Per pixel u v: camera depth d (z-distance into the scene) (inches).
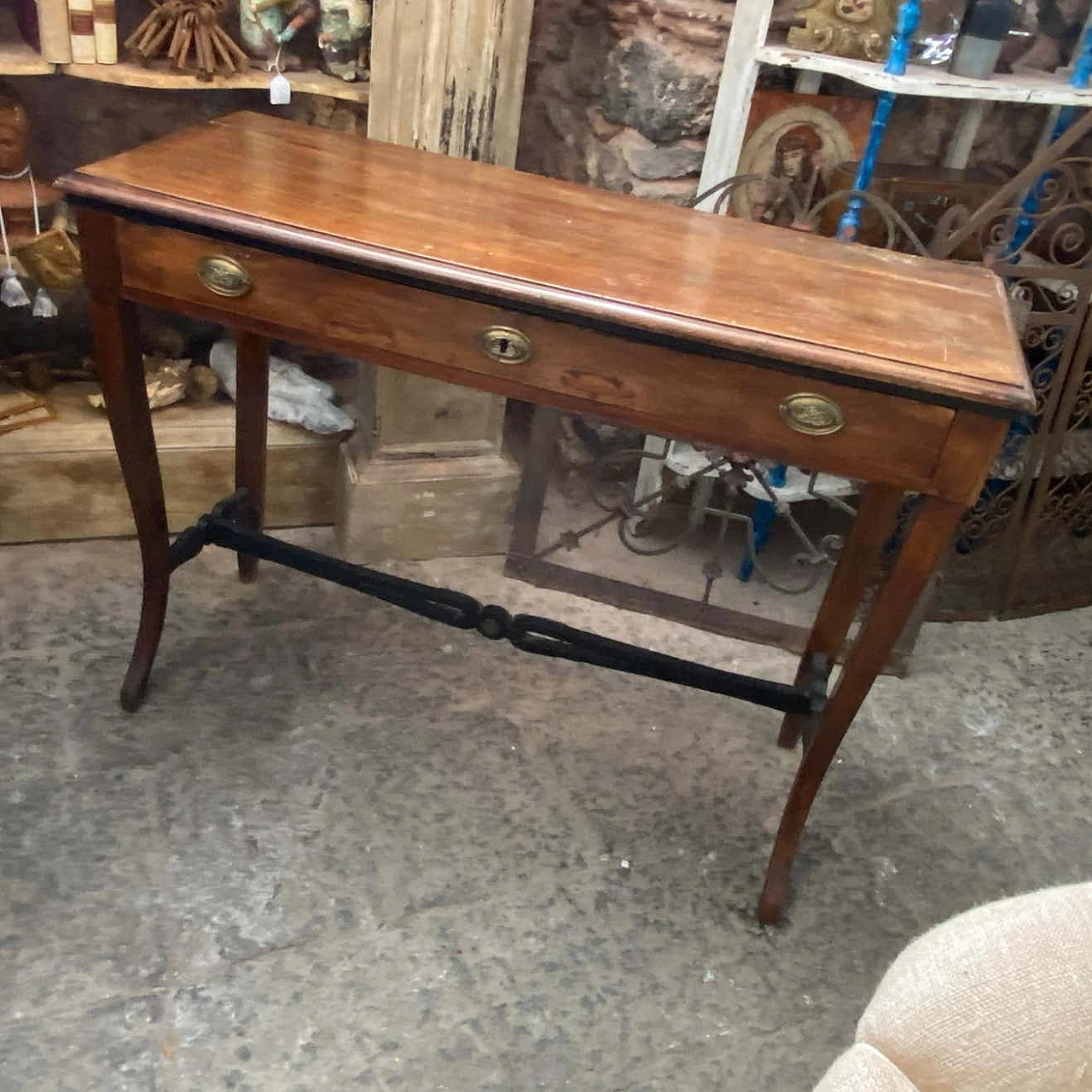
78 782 60.3
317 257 46.2
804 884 61.1
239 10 70.4
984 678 78.3
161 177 49.8
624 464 88.8
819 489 76.6
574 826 62.5
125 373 53.9
